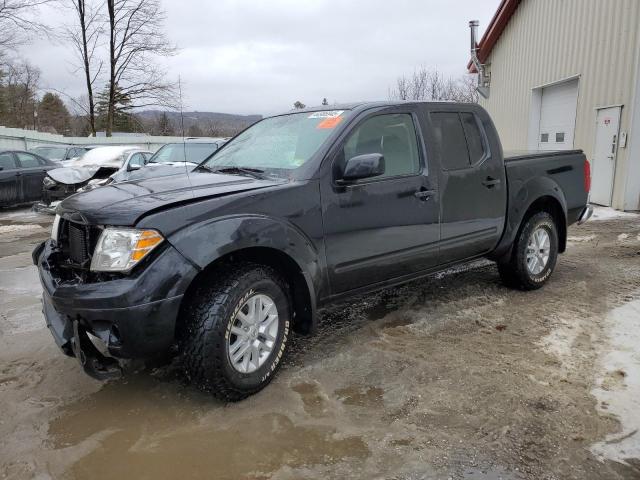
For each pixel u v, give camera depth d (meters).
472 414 2.94
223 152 4.35
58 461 2.60
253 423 2.90
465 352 3.73
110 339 2.74
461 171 4.30
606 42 10.40
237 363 3.05
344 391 3.24
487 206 4.52
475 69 17.31
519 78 14.24
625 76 9.84
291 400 3.13
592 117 10.93
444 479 2.41
